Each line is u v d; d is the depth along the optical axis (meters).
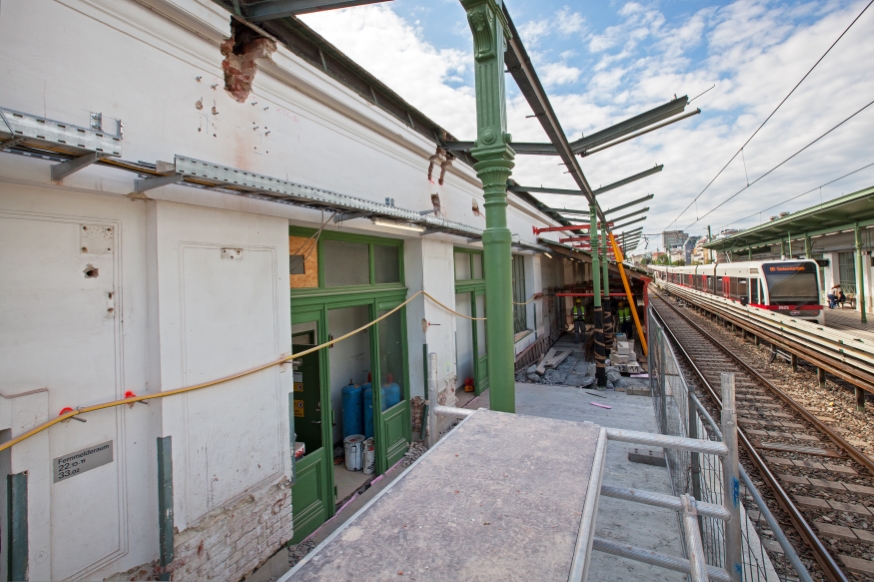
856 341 8.52
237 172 2.63
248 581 3.33
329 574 1.18
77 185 2.29
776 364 12.57
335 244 4.97
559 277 18.34
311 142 4.15
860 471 6.00
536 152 5.83
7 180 2.08
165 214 2.77
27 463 2.13
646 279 13.78
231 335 3.23
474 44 2.67
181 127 2.94
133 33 2.66
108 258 2.55
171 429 2.76
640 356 13.54
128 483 2.60
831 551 4.37
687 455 4.02
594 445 2.08
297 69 3.83
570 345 15.71
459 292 8.30
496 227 2.71
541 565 1.18
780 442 7.06
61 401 2.31
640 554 2.47
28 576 2.12
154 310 2.73
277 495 3.61
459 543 1.31
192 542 2.88
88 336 2.44
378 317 5.58
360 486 5.12
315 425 4.55
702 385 10.71
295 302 4.26
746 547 4.19
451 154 7.09
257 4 3.33
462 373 8.84
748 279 16.20
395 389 5.90
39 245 2.25
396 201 5.63
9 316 2.13
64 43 2.32
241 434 3.28
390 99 5.62
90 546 2.40
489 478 1.75
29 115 1.68
